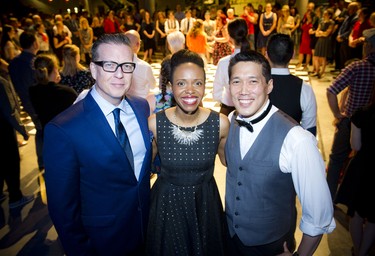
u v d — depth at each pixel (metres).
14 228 2.60
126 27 9.97
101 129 1.31
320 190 1.17
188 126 1.58
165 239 1.61
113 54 1.25
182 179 1.59
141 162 1.51
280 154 1.28
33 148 4.14
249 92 1.26
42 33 7.73
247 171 1.36
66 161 1.26
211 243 1.63
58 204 1.29
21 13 13.68
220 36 6.55
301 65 8.60
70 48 2.93
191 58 1.46
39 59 2.59
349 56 7.05
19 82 3.47
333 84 2.45
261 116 1.32
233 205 1.47
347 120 2.51
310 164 1.18
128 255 1.57
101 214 1.41
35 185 3.25
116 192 1.40
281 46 1.86
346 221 2.54
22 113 5.58
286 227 1.43
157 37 10.16
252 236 1.43
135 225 1.53
